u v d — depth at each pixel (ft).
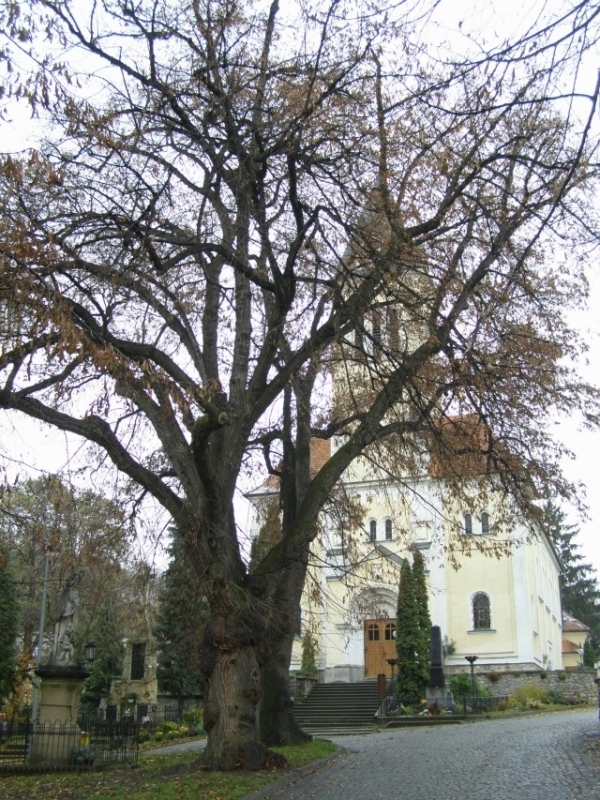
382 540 137.39
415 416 57.67
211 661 46.32
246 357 52.11
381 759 53.16
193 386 39.47
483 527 133.90
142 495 54.03
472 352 45.50
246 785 38.91
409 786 40.11
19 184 35.73
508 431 58.95
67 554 48.19
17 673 95.45
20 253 34.24
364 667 133.69
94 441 46.21
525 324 55.72
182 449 47.50
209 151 44.83
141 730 91.35
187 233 47.85
